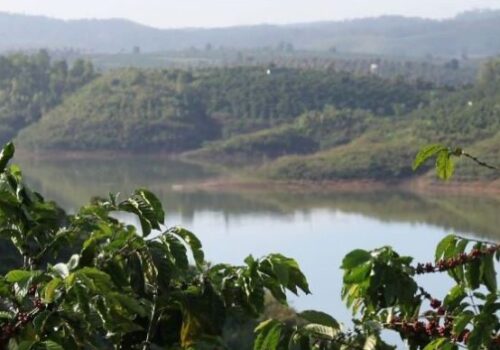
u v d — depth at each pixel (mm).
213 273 4602
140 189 4742
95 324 4199
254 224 97062
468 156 4727
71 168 143750
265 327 4148
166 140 158375
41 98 170625
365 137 146375
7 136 163000
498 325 4230
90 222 4637
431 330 4406
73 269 3953
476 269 4492
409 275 4340
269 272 4457
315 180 124562
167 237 4469
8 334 4059
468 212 96312
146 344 4496
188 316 4441
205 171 140375
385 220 97000
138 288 4355
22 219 4629
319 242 84062
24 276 3920
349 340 4117
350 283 4340
